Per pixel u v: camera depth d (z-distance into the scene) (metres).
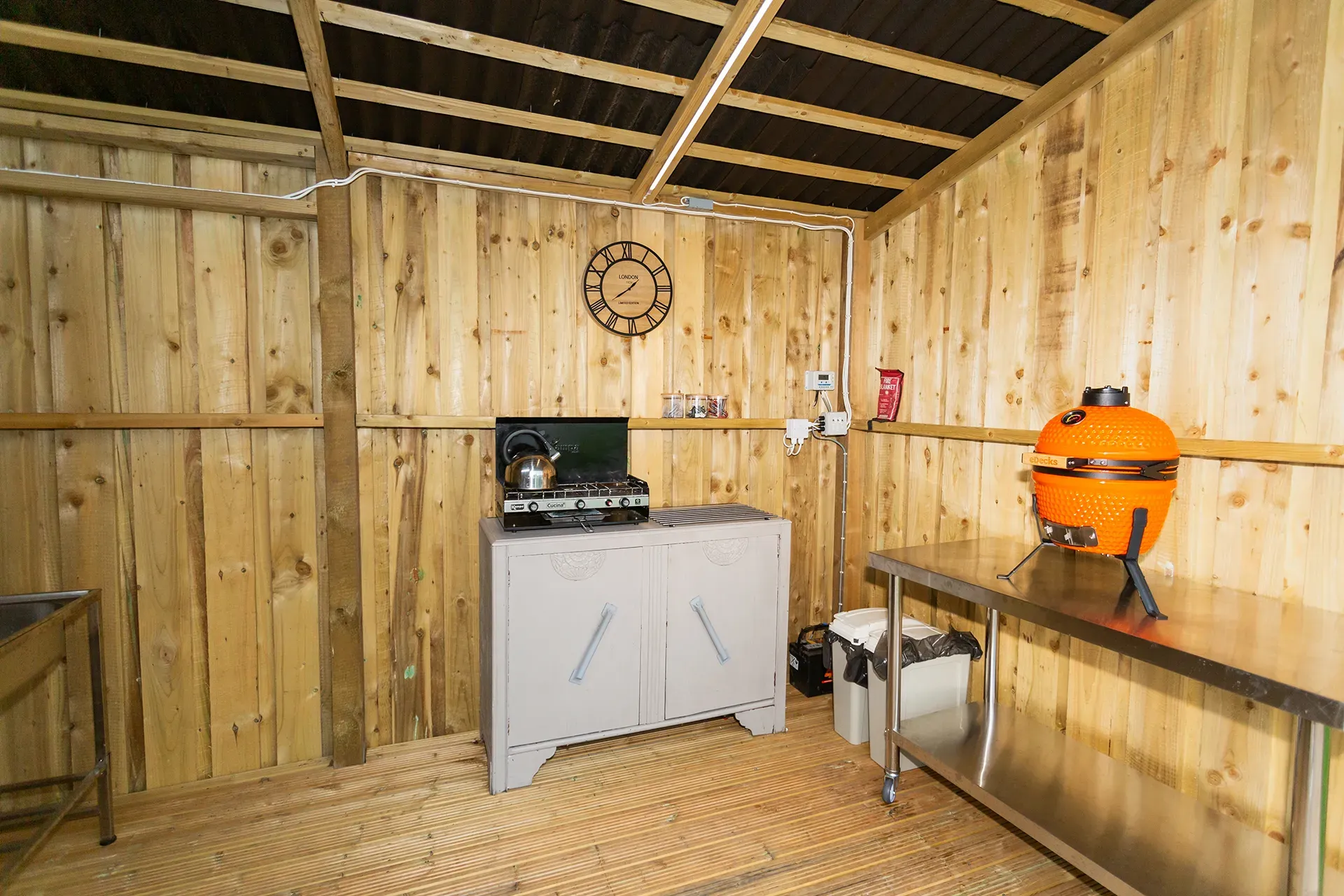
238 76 1.95
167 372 2.24
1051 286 2.35
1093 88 2.20
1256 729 1.80
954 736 2.27
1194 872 1.61
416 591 2.59
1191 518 1.97
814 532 3.29
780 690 2.73
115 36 1.83
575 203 2.72
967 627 2.71
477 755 2.53
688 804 2.24
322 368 2.36
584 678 2.37
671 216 2.89
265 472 2.37
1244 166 1.81
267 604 2.40
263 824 2.11
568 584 2.32
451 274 2.55
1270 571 1.79
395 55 1.96
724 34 1.86
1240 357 1.83
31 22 1.75
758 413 3.12
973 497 2.68
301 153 2.27
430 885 1.85
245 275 2.31
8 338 2.08
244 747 2.41
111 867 1.91
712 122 2.39
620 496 2.49
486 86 2.12
